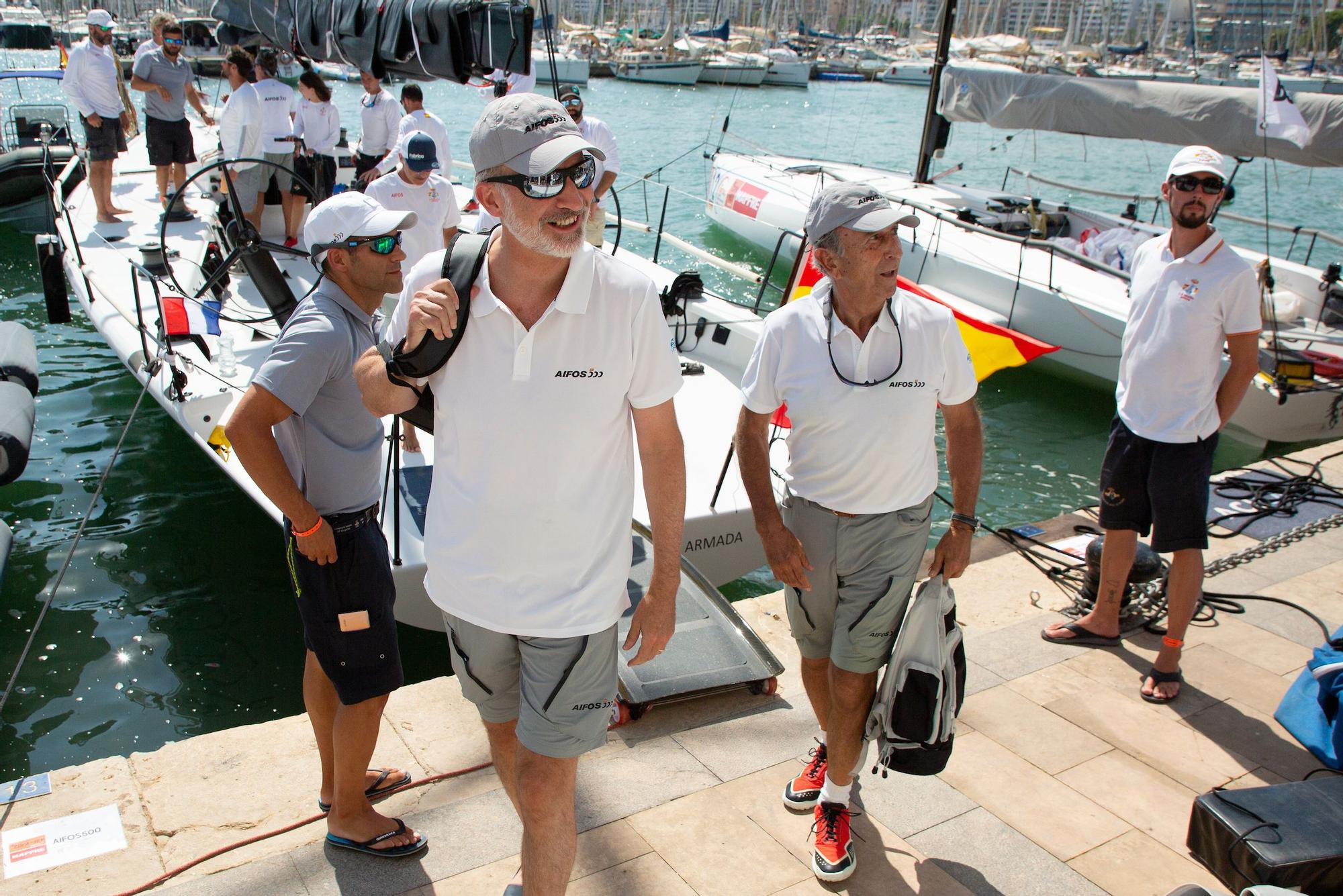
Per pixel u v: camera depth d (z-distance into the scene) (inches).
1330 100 282.0
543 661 75.2
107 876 96.6
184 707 173.0
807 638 105.3
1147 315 133.8
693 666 130.5
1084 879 101.1
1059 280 354.6
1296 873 94.7
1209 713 132.4
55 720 168.4
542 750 77.2
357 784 98.0
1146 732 127.8
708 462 197.3
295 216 315.3
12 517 232.7
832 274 93.9
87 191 381.4
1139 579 155.9
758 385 101.2
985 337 163.3
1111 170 775.7
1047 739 125.5
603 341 69.9
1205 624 156.5
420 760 115.2
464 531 73.8
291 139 303.4
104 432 278.5
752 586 219.5
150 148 339.6
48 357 330.0
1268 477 221.0
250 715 171.9
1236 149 317.4
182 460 264.4
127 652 186.9
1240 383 129.3
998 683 138.3
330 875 96.7
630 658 130.3
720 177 505.0
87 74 319.3
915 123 994.7
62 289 228.8
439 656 187.3
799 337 98.0
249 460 82.7
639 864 99.7
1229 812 100.7
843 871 97.8
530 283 69.1
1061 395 354.0
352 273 90.0
